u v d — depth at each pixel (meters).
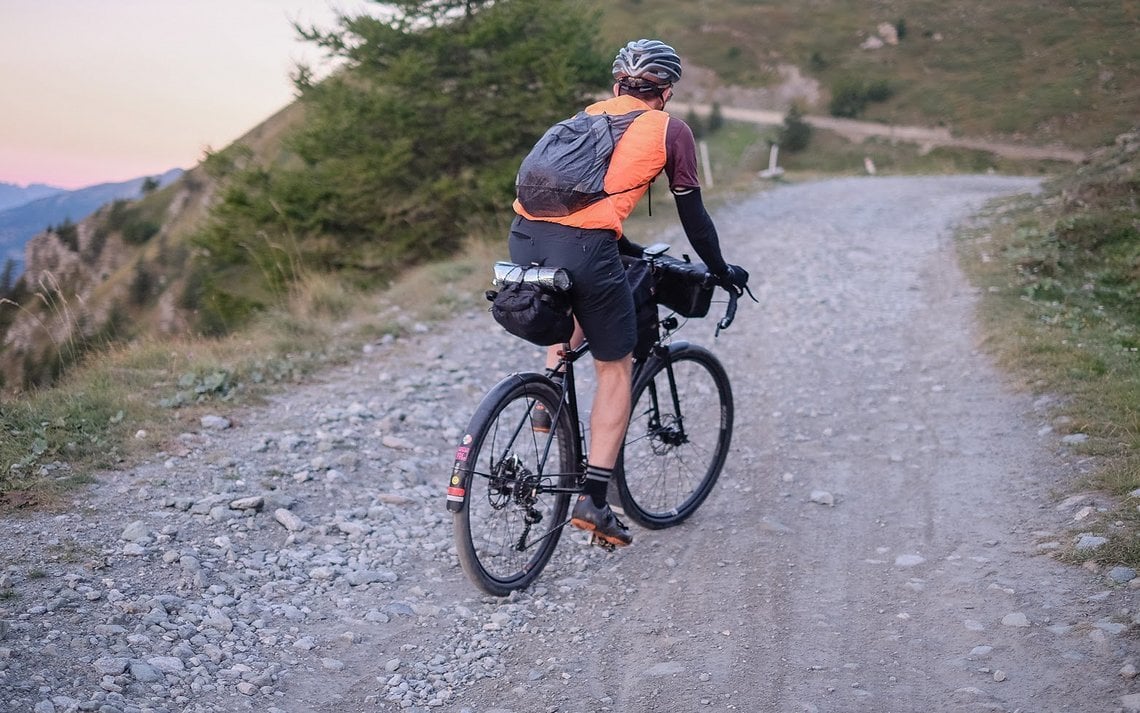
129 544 3.70
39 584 3.31
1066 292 9.05
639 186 3.44
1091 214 11.50
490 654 3.25
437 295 9.56
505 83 16.61
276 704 2.86
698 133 63.22
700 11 85.25
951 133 60.59
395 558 3.97
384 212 16.28
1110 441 4.84
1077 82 63.19
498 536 3.72
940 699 2.86
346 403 6.04
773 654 3.19
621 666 3.16
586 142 3.40
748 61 76.25
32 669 2.77
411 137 16.36
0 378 6.30
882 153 58.03
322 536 4.10
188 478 4.50
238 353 6.99
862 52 75.38
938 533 4.15
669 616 3.51
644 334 3.99
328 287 9.49
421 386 6.57
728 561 3.99
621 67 3.63
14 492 4.08
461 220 16.39
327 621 3.41
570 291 3.45
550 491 3.75
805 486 4.87
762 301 9.82
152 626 3.14
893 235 14.26
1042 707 2.76
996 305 8.66
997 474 4.77
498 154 16.83
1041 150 55.09
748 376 7.18
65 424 4.88
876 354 7.64
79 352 6.59
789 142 60.16
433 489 4.80
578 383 6.68
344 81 16.77
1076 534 3.83
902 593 3.59
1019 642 3.12
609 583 3.82
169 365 6.44
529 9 16.52
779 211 17.78
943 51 72.94
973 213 16.23
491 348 7.76
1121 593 3.31
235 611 3.36
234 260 16.56
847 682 2.99
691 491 4.54
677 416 4.41
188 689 2.84
